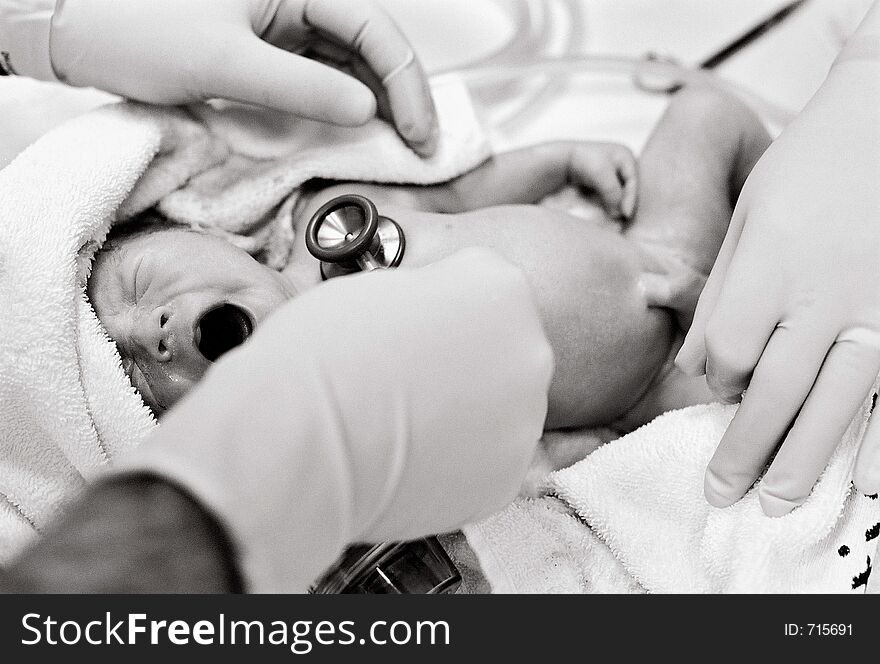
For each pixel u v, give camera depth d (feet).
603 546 2.58
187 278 2.29
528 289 1.72
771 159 2.40
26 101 2.90
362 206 2.33
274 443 1.15
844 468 2.19
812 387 2.19
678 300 2.70
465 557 2.51
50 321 2.21
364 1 2.72
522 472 1.68
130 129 2.47
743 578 2.23
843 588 2.17
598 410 2.73
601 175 2.95
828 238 2.19
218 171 2.67
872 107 2.35
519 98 4.22
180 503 0.94
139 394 2.31
